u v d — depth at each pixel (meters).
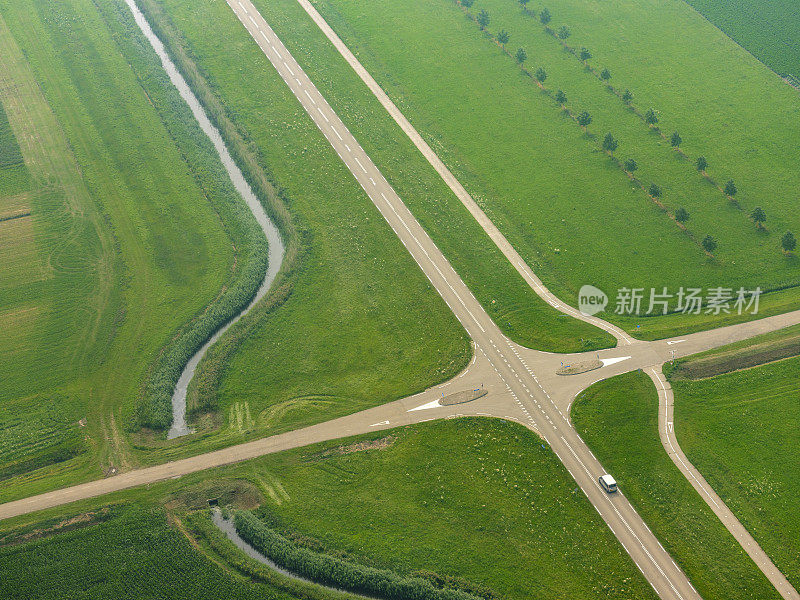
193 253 131.12
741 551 90.88
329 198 140.50
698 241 132.25
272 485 99.94
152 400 109.12
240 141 150.38
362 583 89.25
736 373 111.38
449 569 90.31
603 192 142.12
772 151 148.38
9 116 154.25
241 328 120.00
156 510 96.44
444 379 112.44
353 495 98.56
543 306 122.62
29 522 95.19
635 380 111.00
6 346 116.62
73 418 107.75
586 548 91.94
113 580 89.31
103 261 129.12
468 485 98.88
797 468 98.94
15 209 137.00
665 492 97.38
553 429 105.19
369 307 122.75
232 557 91.94
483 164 148.62
